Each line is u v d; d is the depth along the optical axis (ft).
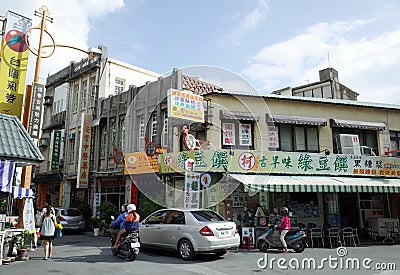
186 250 27.50
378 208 49.01
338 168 43.16
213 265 25.21
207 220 28.27
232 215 41.24
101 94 62.80
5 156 26.58
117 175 54.24
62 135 69.36
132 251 27.25
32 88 41.34
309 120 45.98
